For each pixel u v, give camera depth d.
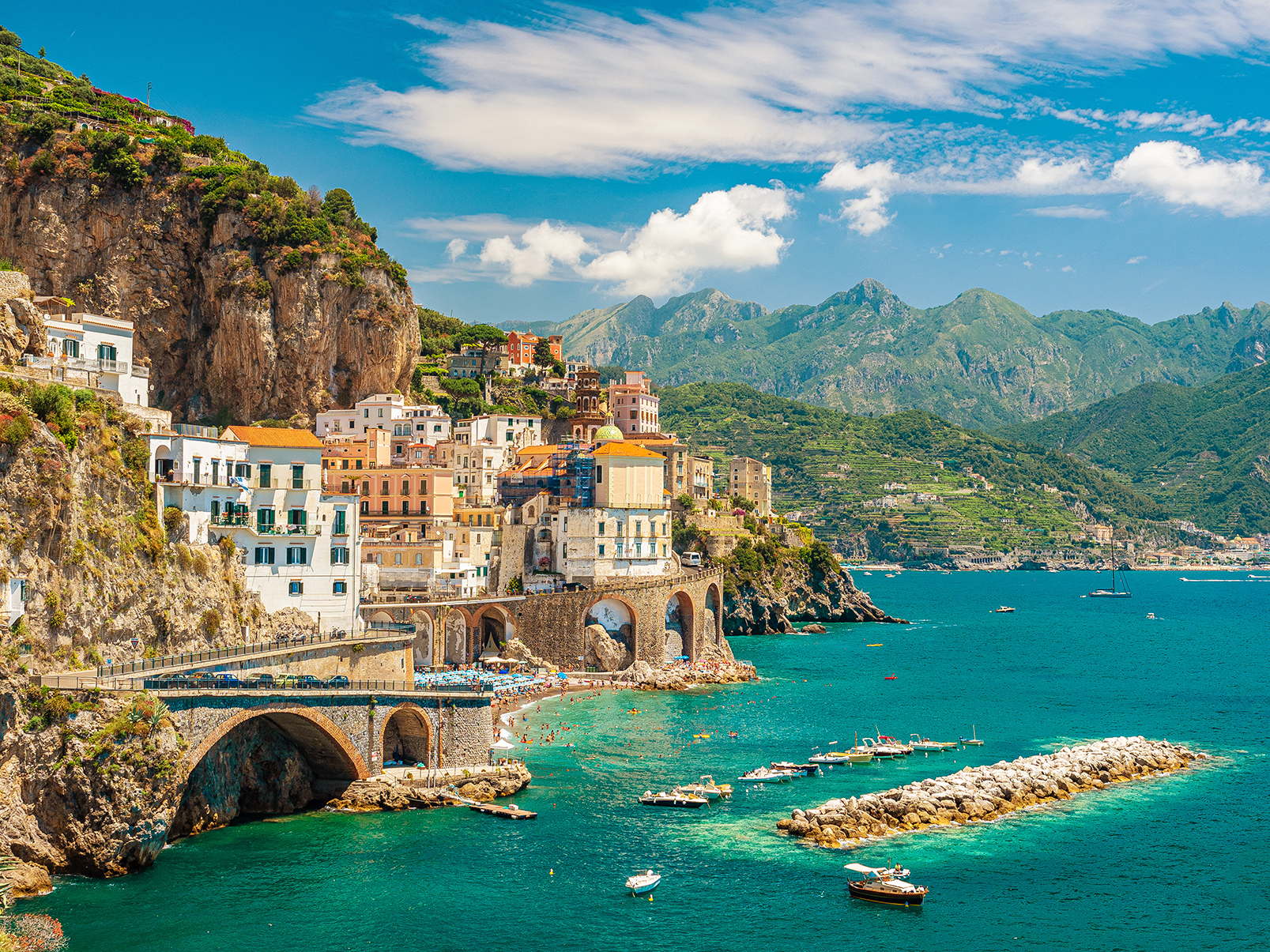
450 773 111.38
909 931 86.75
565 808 110.75
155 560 111.50
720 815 110.06
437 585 183.75
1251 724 165.00
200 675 103.00
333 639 123.56
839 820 105.69
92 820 86.12
